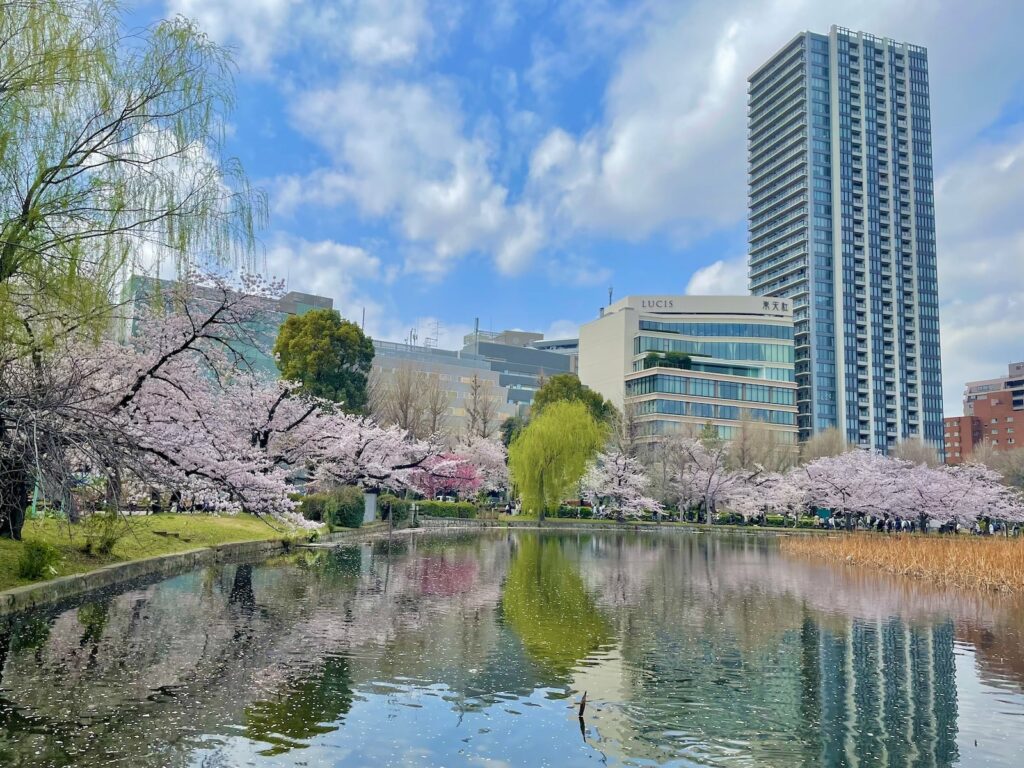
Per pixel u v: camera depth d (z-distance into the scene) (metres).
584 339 125.88
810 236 146.38
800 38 153.25
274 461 30.42
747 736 8.30
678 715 8.91
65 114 12.16
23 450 12.71
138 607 14.10
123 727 7.54
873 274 147.12
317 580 19.09
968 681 11.28
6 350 12.76
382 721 8.09
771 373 115.00
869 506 65.50
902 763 7.70
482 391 86.88
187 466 18.81
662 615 16.17
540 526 58.69
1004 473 89.56
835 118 150.75
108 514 17.25
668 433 85.00
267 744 7.25
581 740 7.86
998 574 24.38
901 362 145.88
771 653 12.67
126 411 17.72
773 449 85.31
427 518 54.41
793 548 39.53
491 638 12.68
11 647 10.68
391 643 11.88
